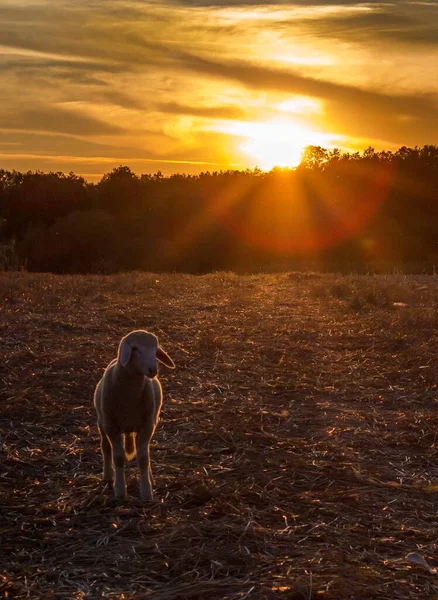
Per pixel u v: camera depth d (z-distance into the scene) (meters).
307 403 8.54
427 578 4.31
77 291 17.27
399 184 51.44
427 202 51.16
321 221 46.75
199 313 14.55
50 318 13.34
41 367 9.88
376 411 8.23
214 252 46.69
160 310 14.80
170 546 4.68
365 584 4.17
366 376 9.74
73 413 7.95
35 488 5.86
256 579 4.22
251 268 36.19
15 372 9.45
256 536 4.82
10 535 4.93
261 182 51.44
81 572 4.40
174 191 55.94
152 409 5.65
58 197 62.34
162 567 4.45
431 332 12.34
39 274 23.66
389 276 22.77
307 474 6.15
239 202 49.50
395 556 4.64
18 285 17.78
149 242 47.81
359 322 13.34
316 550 4.65
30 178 64.00
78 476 6.15
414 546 4.80
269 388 9.14
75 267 47.19
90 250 48.75
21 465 6.35
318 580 4.17
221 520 5.11
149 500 5.56
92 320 13.39
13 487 5.86
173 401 8.48
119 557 4.57
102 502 5.49
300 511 5.37
